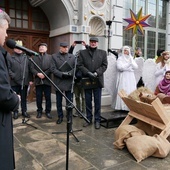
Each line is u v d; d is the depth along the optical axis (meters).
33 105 5.69
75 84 4.40
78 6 5.42
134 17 5.60
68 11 5.29
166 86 4.11
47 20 6.11
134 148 2.76
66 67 4.05
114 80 4.81
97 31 5.87
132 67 4.55
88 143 3.26
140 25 5.67
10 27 5.57
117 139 3.16
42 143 3.23
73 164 2.61
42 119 4.49
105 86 4.74
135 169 2.52
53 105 5.73
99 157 2.80
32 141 3.31
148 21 7.45
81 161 2.69
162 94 3.82
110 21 5.61
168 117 3.05
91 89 4.02
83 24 5.39
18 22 5.72
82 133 3.69
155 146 2.75
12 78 4.37
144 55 7.44
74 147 3.11
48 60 4.55
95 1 5.55
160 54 5.48
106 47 5.85
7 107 1.50
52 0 5.32
